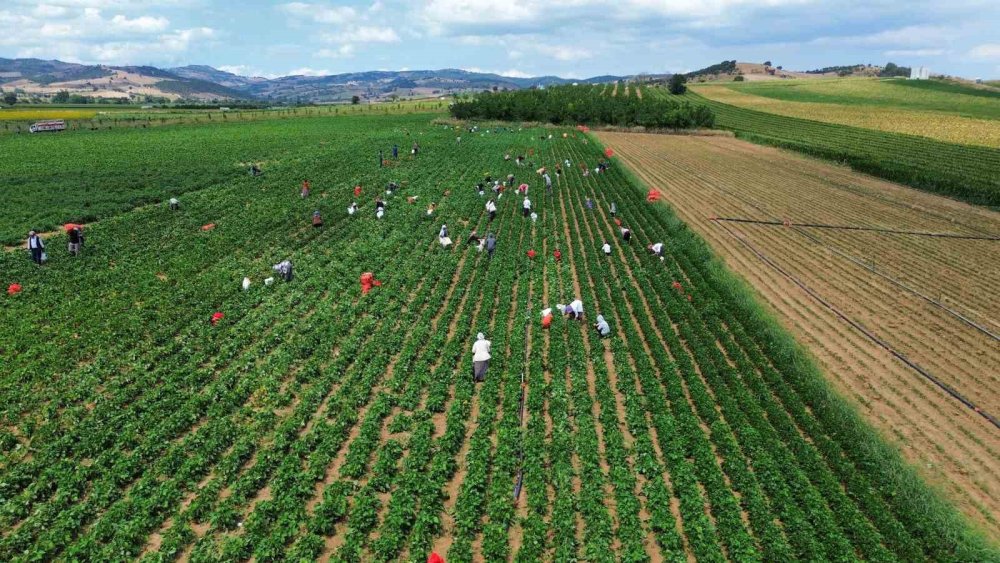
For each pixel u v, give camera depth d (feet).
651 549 56.08
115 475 61.21
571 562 52.49
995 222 175.52
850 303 116.57
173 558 52.54
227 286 114.42
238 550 51.93
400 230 156.04
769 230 165.37
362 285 116.47
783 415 76.59
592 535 55.21
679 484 63.26
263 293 112.88
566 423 73.15
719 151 320.70
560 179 232.32
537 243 147.13
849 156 272.31
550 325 101.04
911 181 228.22
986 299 118.52
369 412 74.74
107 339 91.04
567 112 445.78
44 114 528.22
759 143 354.95
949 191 210.79
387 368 88.38
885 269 135.33
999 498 64.39
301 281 120.16
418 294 112.78
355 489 61.67
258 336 96.12
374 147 305.32
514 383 81.25
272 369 84.94
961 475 68.13
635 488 64.08
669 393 81.97
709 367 87.97
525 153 298.35
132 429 68.95
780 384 84.58
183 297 108.37
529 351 94.84
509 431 70.64
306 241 146.51
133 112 569.23
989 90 621.72
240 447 66.33
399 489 59.82
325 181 215.72
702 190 216.33
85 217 157.99
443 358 89.04
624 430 74.79
